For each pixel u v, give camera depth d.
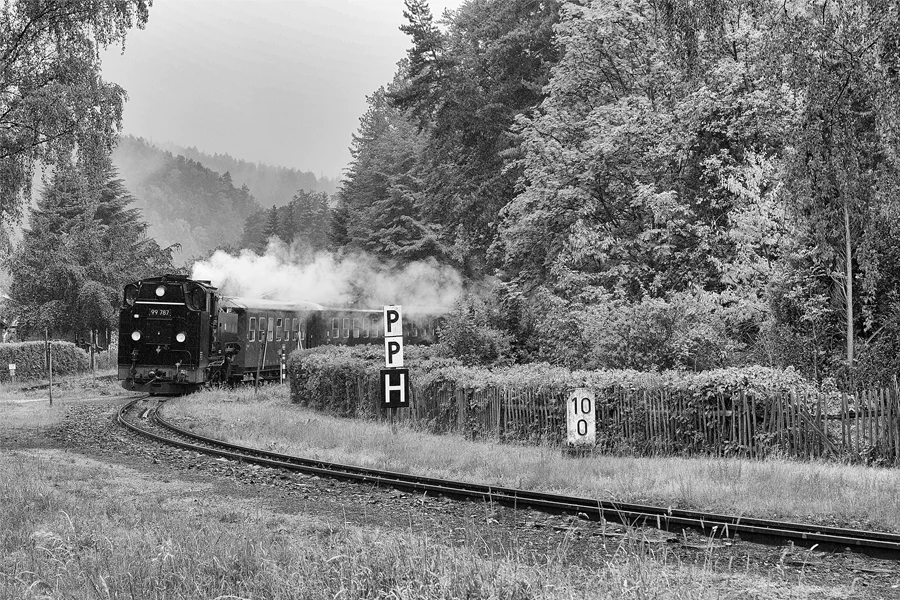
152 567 9.09
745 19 26.31
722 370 18.73
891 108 18.06
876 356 21.64
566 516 12.48
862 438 17.22
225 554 9.66
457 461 17.38
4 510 12.31
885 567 9.73
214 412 27.83
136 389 34.28
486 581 8.42
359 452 19.23
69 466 17.27
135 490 14.91
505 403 20.72
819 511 12.06
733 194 26.55
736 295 24.42
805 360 22.45
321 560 9.18
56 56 31.14
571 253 29.39
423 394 23.39
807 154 19.81
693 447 18.20
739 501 12.66
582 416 18.28
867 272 20.89
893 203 18.97
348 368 27.31
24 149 29.97
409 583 8.19
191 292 34.34
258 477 16.38
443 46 48.81
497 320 31.05
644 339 22.42
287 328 43.97
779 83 20.75
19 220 31.06
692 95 26.70
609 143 29.64
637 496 13.38
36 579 8.84
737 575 9.40
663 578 8.46
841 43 18.58
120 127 31.84
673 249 28.00
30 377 46.16
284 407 30.33
